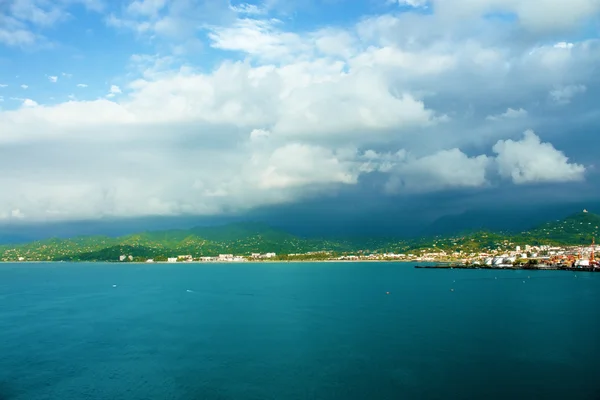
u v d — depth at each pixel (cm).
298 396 6272
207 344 9262
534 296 17000
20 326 11412
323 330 10500
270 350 8675
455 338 9456
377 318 12069
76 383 7006
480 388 6462
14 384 6988
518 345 8788
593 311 13000
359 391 6419
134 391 6625
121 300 16825
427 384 6644
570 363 7594
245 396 6325
